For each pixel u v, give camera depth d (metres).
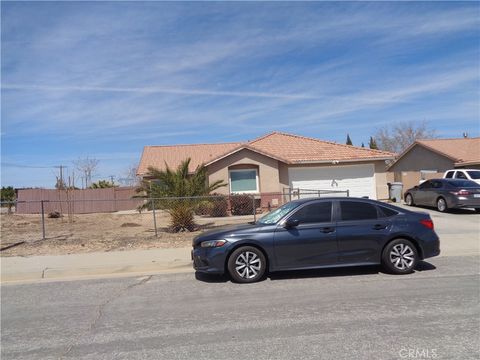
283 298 6.98
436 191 20.06
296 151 25.02
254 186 23.45
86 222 21.98
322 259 8.26
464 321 5.52
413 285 7.52
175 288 8.06
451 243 11.78
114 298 7.51
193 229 15.55
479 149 33.41
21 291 8.44
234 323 5.81
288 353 4.68
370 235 8.34
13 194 38.28
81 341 5.39
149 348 5.03
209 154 30.81
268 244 8.20
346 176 24.44
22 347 5.27
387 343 4.85
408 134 62.00
